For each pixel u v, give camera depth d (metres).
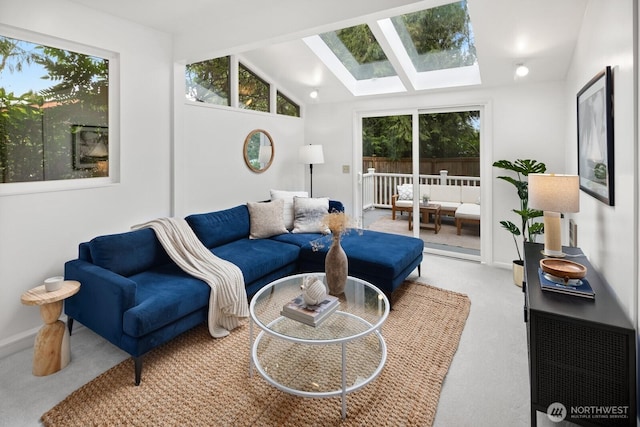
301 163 5.19
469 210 4.39
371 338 2.45
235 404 1.85
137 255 2.63
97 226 2.87
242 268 2.80
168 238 2.82
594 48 2.35
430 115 4.53
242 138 4.25
